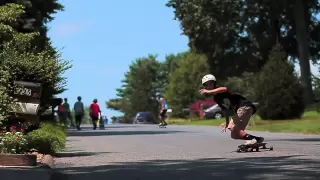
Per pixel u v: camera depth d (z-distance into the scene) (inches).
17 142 509.4
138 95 5733.3
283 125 1390.3
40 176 410.3
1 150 493.4
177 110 3484.3
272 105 1740.9
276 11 2375.7
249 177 402.6
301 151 625.0
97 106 1702.8
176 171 450.0
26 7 1067.3
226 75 2628.0
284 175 408.5
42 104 905.5
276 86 1742.1
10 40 887.1
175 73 3607.3
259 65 2534.5
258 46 2466.8
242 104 624.1
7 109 682.8
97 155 626.8
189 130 1395.2
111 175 434.0
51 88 853.2
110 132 1339.8
